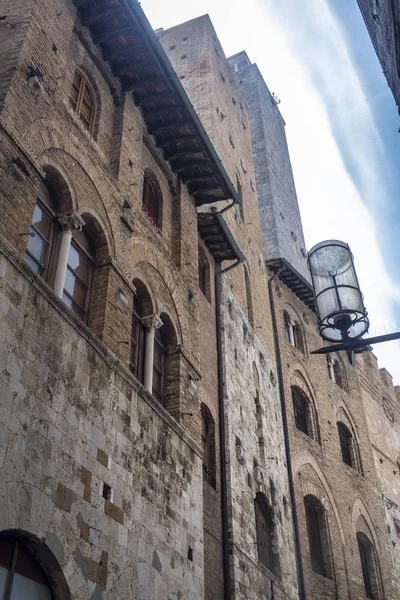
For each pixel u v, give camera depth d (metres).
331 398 35.28
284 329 33.84
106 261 15.52
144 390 15.20
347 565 28.33
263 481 23.28
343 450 35.09
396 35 13.88
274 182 45.66
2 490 9.79
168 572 14.09
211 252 26.20
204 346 22.50
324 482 29.98
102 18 18.16
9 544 10.18
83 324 13.22
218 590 17.47
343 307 9.83
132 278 16.86
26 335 11.45
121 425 13.83
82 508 11.62
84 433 12.37
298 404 32.25
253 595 19.12
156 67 19.30
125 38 18.67
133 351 16.56
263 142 47.28
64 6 16.78
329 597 25.72
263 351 29.05
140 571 12.95
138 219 17.98
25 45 14.22
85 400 12.70
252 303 29.72
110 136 18.33
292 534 24.77
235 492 20.28
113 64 19.42
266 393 27.44
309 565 25.42
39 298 12.12
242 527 19.97
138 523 13.39
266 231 41.69
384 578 31.53
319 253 10.53
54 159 14.42
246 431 23.42
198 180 22.94
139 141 19.55
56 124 14.80
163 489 14.97
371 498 34.25
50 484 10.93
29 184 12.88
